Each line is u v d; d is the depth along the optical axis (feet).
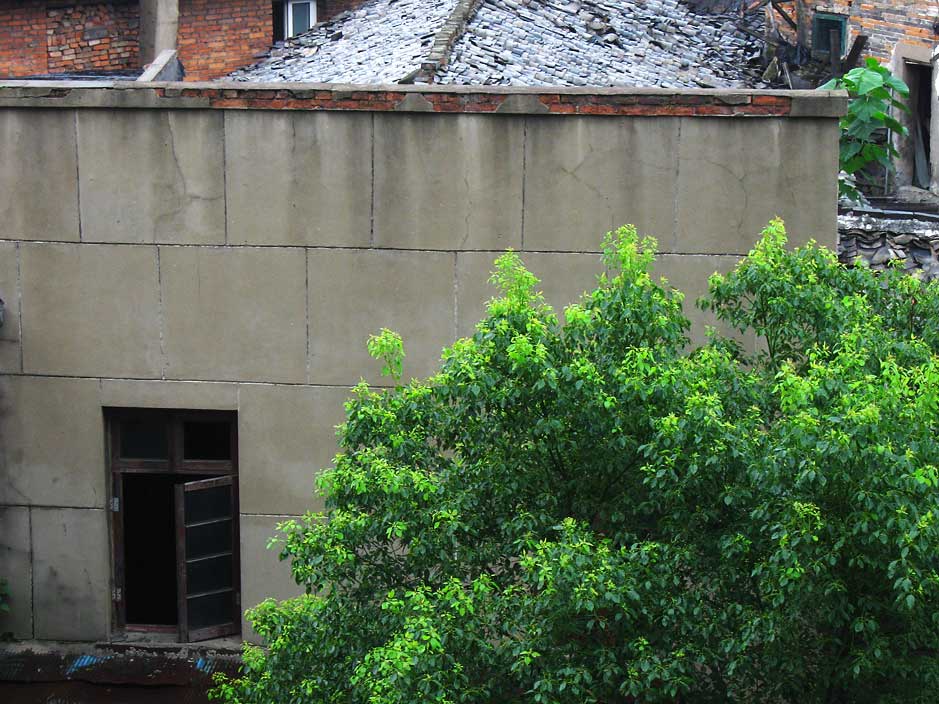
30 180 40.98
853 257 43.65
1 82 41.11
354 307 40.57
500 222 39.86
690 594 26.53
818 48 65.72
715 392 27.78
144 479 49.37
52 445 42.09
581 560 24.94
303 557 28.60
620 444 27.58
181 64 66.64
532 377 27.27
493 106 39.32
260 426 41.37
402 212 40.06
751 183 39.11
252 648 32.55
